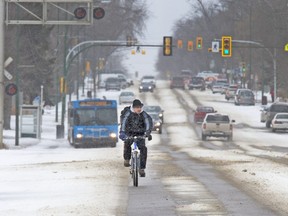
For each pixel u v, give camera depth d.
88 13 94.94
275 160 72.50
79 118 112.06
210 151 92.56
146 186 48.25
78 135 110.69
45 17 96.06
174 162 70.06
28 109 126.00
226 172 58.31
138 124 48.75
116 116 113.50
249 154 84.88
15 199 42.12
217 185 48.59
